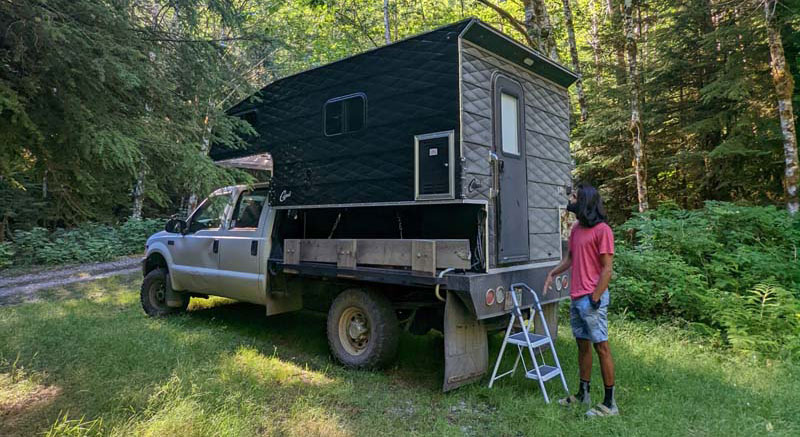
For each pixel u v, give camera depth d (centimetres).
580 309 320
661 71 981
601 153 1132
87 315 614
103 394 331
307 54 1585
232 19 486
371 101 399
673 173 1059
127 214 1458
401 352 450
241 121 473
